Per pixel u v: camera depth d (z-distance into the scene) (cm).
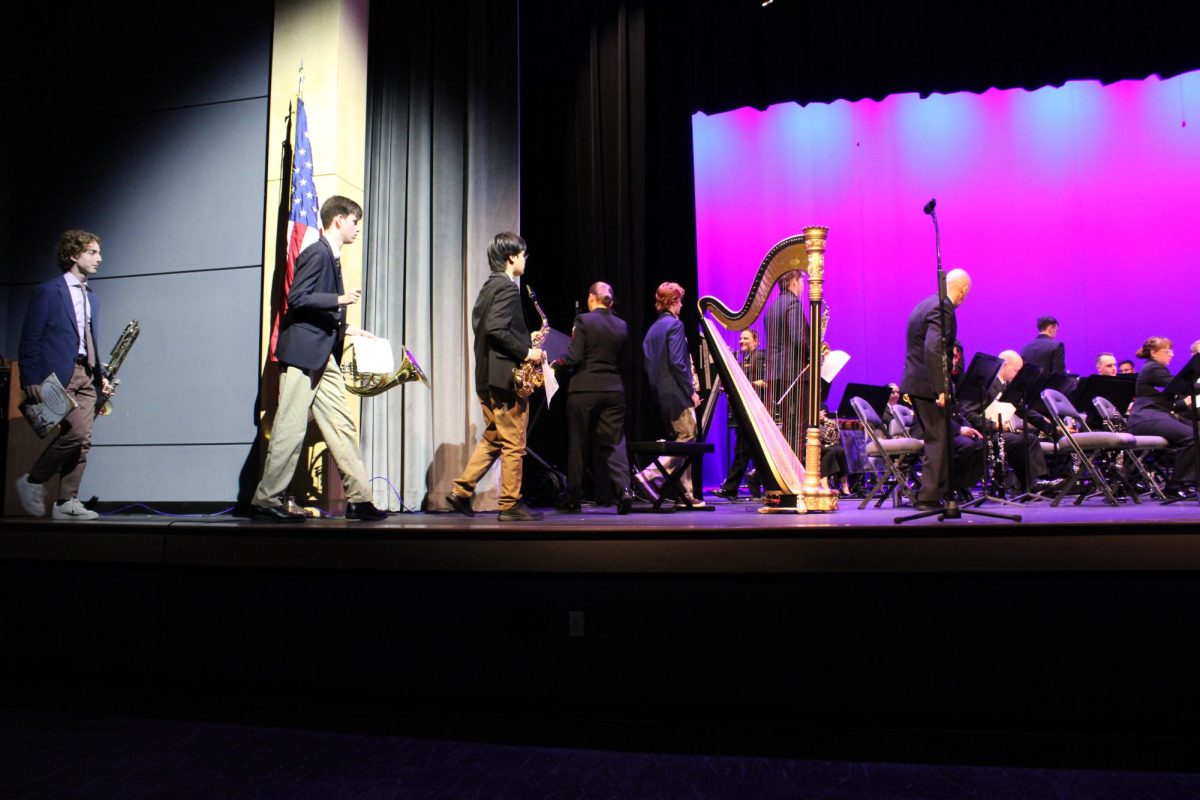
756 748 292
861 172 821
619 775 267
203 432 512
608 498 601
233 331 513
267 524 370
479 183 590
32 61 563
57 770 272
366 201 564
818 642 303
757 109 803
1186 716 289
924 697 298
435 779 264
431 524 370
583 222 736
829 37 791
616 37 744
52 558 374
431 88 590
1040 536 294
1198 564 288
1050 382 581
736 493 672
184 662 357
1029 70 778
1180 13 759
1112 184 795
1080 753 282
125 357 508
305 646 343
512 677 321
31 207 553
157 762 280
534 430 694
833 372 586
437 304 576
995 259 809
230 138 527
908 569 298
